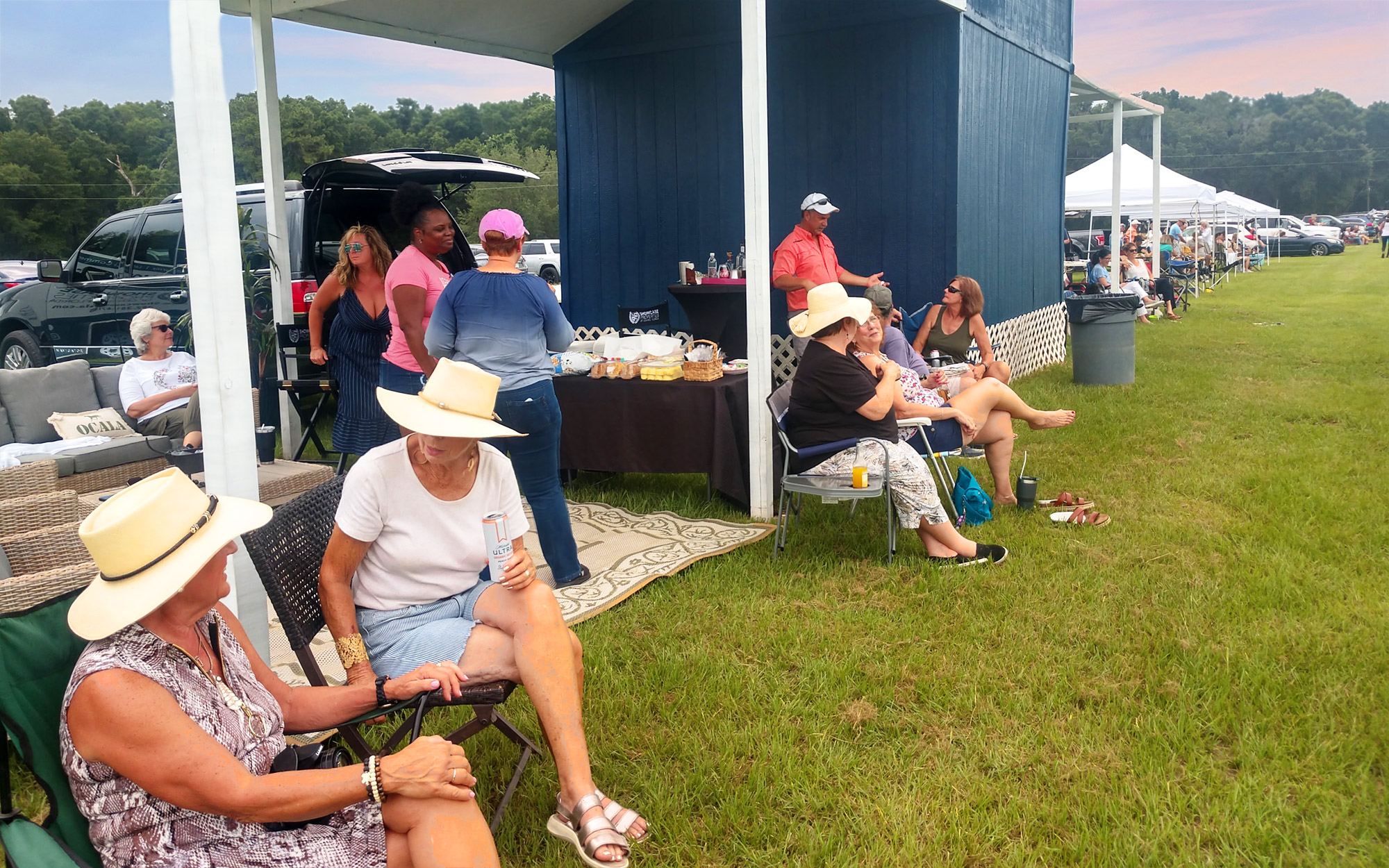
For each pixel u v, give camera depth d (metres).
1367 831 2.65
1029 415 5.55
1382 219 54.59
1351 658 3.62
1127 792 2.87
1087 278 17.39
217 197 3.04
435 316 4.22
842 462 4.72
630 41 9.40
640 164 9.63
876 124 8.43
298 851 1.99
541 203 46.50
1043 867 2.58
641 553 4.98
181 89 2.96
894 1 8.17
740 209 9.20
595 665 3.75
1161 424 7.76
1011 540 5.09
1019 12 9.70
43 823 1.99
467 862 2.03
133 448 5.45
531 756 3.04
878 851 2.64
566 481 6.42
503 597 2.67
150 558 1.88
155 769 1.82
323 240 8.38
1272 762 2.97
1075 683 3.53
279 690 2.42
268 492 5.29
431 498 2.74
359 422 5.99
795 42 8.65
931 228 8.33
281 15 7.20
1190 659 3.65
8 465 4.98
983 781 2.95
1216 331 14.30
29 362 9.49
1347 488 5.84
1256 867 2.54
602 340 6.33
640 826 2.44
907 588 4.47
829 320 4.64
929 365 6.67
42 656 2.04
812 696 3.51
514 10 8.43
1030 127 10.41
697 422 5.59
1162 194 19.88
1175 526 5.20
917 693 3.49
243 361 3.15
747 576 4.68
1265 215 28.50
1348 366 10.59
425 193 4.78
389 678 2.62
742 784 2.98
